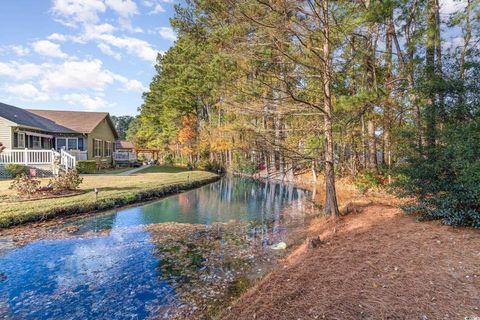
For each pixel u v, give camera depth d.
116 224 8.27
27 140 18.31
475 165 4.44
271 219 9.16
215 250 6.07
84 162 19.95
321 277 3.62
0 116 16.17
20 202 9.19
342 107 6.95
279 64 7.40
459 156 4.88
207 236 7.18
